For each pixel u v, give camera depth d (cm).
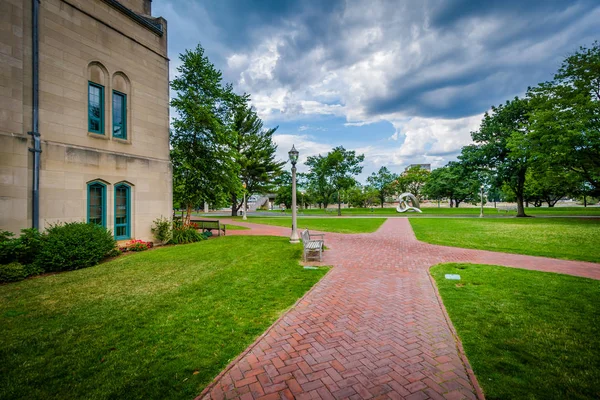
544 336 414
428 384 312
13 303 546
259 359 361
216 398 291
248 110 3362
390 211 4972
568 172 2359
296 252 1060
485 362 350
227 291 619
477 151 3100
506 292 604
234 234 1697
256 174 3541
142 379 320
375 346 393
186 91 1489
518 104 2855
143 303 548
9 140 802
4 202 792
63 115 939
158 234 1247
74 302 554
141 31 1212
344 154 3775
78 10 985
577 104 1944
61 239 813
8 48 813
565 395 290
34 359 358
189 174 1527
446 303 546
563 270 798
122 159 1115
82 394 295
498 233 1614
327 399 288
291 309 521
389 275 752
